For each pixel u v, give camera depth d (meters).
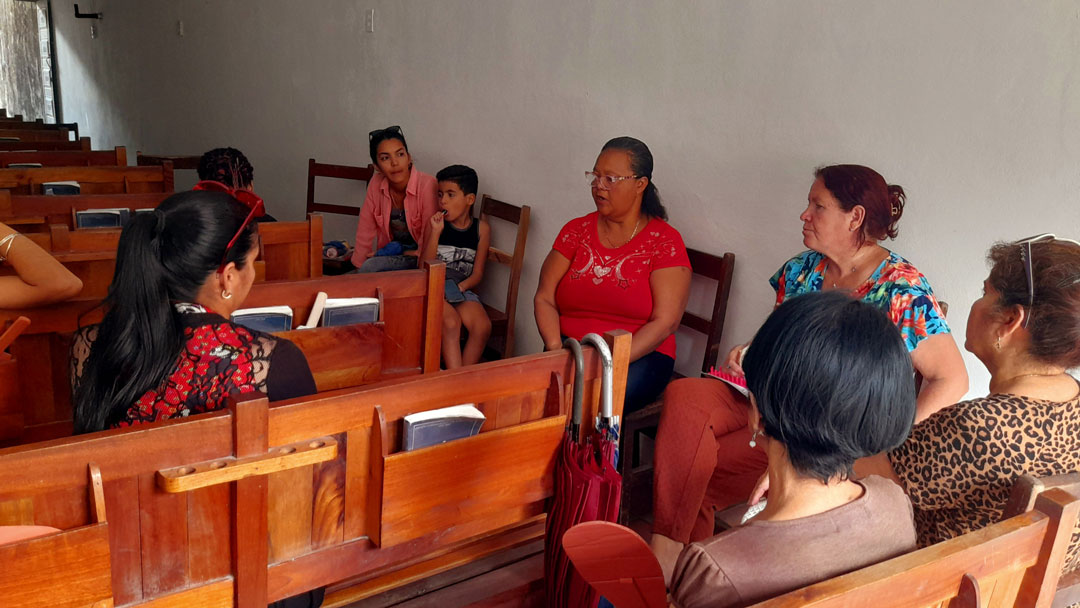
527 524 1.80
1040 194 1.96
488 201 3.70
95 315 1.97
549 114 3.37
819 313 0.92
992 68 2.01
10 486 1.03
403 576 1.66
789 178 2.53
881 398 0.89
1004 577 1.05
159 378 1.30
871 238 2.08
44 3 10.09
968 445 1.25
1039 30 1.91
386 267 3.51
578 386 1.52
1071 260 1.25
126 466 1.11
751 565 0.92
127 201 3.00
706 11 2.69
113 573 1.15
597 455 1.51
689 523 2.09
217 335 1.33
